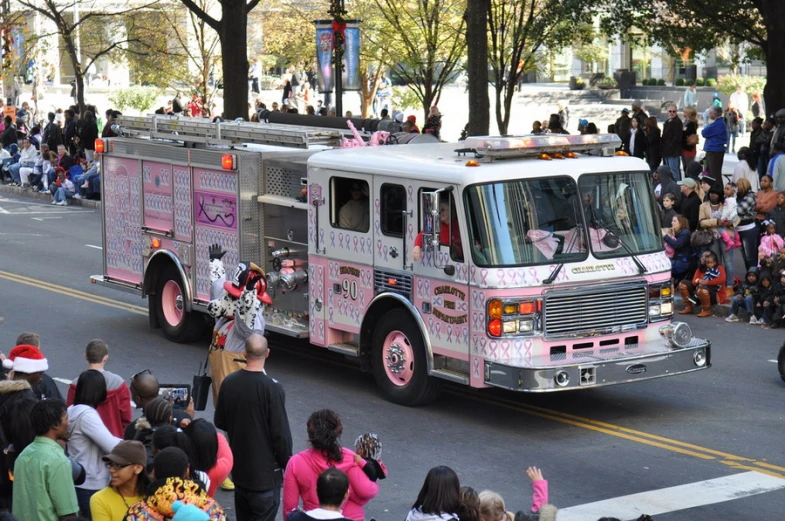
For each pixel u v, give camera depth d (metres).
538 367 15.16
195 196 20.12
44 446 9.73
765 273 22.28
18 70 57.69
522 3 36.69
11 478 10.62
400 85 70.19
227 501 13.55
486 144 16.08
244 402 11.20
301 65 63.75
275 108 46.69
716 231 23.59
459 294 15.84
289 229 18.86
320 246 18.00
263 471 11.27
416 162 16.48
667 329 16.28
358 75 36.12
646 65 75.31
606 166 16.42
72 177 42.41
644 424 16.17
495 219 15.59
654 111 67.19
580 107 67.81
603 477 13.91
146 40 56.28
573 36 38.56
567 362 15.38
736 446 15.10
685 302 23.55
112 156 22.20
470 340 15.76
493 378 15.48
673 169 33.72
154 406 10.73
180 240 20.62
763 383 18.31
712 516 12.56
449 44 43.69
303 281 18.70
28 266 29.27
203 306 20.17
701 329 22.16
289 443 11.38
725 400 17.38
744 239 24.55
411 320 16.77
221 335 15.71
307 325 18.73
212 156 19.55
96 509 9.28
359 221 17.38
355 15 48.38
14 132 48.59
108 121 41.56
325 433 10.16
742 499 13.10
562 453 14.90
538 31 36.88
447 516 9.23
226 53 38.12
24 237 34.06
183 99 65.50
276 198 18.91
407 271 16.62
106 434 11.01
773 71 33.66
